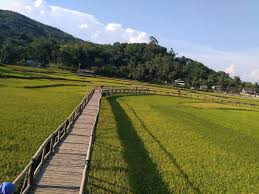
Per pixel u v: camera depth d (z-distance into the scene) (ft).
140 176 70.79
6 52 549.13
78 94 231.30
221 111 257.75
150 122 146.72
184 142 112.68
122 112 165.27
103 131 108.68
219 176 79.66
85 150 72.28
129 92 306.14
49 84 275.80
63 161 62.95
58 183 52.26
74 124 102.42
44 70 446.19
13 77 288.92
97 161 76.07
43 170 57.11
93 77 478.18
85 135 87.51
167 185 68.08
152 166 78.89
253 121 213.05
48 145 67.97
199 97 378.94
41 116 123.85
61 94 218.38
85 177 48.47
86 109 141.49
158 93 353.72
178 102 288.30
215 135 138.00
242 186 74.54
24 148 77.82
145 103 238.68
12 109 132.26
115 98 244.63
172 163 83.76
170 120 162.61
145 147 96.48
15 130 95.55
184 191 66.13
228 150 110.83
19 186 53.62
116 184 63.77
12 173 60.75
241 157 103.24
